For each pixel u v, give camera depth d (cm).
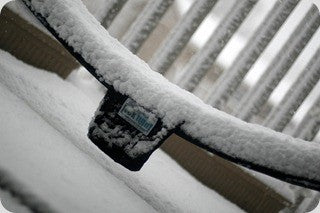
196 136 43
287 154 42
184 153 96
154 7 104
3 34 77
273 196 95
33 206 43
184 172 89
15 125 53
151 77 45
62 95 71
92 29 46
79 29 45
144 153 43
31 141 52
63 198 45
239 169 94
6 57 75
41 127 57
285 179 43
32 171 46
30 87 65
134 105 43
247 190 96
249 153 42
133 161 43
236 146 42
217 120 43
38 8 46
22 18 77
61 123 61
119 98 44
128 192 56
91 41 45
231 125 43
